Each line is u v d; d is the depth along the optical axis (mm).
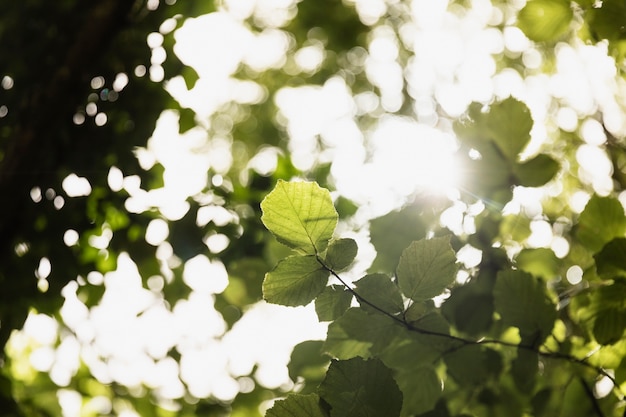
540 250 1573
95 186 1912
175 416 2791
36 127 1964
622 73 1524
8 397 2158
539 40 1463
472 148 1490
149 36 2043
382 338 1344
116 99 1986
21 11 2139
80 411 2789
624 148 2033
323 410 1267
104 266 1945
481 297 1501
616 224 1442
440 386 1459
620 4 1399
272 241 1703
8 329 1916
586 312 1468
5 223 1905
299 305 1278
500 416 1507
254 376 2363
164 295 2008
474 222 1576
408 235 1548
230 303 2055
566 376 1515
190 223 1925
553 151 2172
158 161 1941
